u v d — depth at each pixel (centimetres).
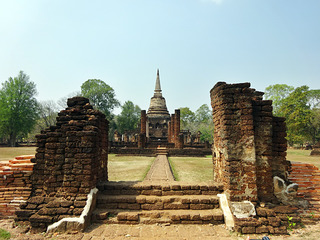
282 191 644
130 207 618
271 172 629
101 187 663
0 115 3900
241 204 577
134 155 2467
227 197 607
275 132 676
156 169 1287
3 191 636
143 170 1327
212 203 623
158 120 4584
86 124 643
